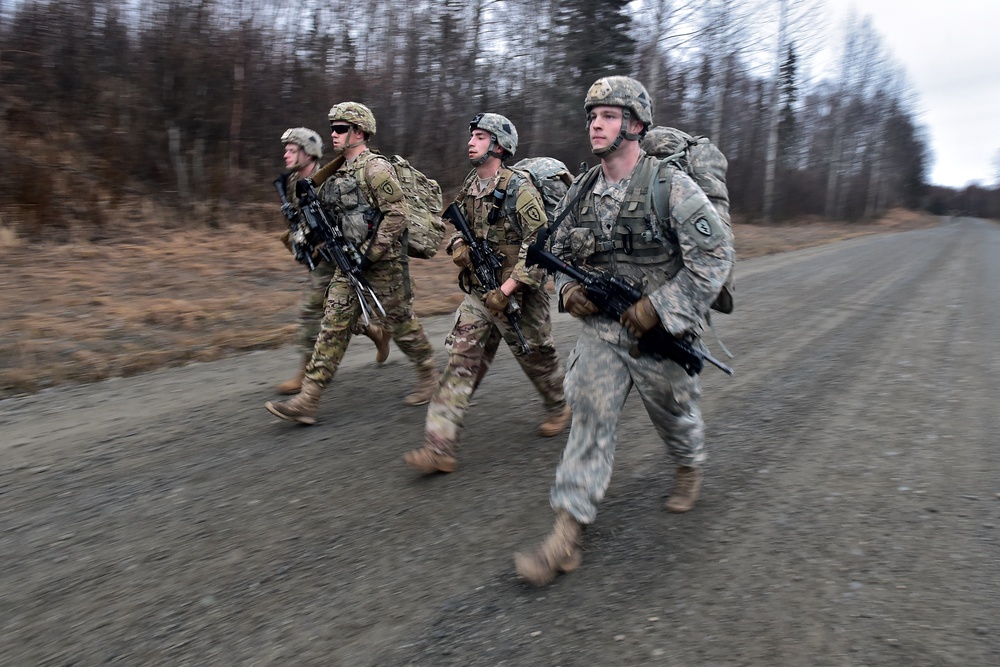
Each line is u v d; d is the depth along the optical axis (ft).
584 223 9.63
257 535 10.47
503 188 12.46
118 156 46.37
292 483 12.25
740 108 126.82
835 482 12.18
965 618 8.32
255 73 55.11
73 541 10.28
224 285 30.45
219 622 8.45
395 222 14.51
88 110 48.14
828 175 166.81
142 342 21.54
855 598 8.77
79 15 51.13
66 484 12.19
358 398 17.07
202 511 11.21
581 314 9.65
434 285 34.01
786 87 124.88
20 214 36.65
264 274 33.27
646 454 13.53
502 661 7.75
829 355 21.45
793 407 16.31
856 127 169.89
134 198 44.29
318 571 9.52
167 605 8.77
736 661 7.68
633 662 7.70
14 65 47.85
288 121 55.88
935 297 33.91
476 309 12.85
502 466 13.00
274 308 26.73
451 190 63.00
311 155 15.90
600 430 9.50
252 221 46.03
